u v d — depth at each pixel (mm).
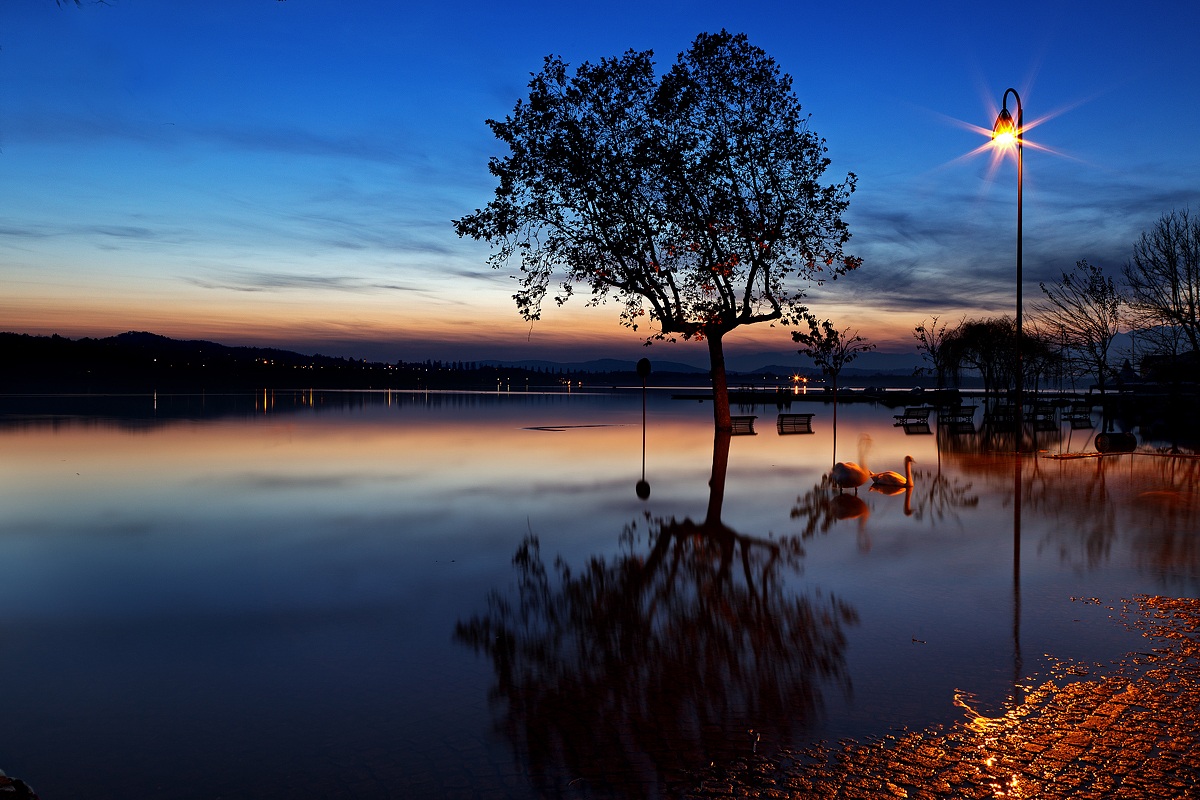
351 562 10945
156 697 6207
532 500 16375
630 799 4586
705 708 5875
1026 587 9156
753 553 11188
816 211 24203
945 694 6012
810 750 5145
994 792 4559
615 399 86938
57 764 5129
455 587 9570
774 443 29922
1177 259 29531
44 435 33938
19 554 11570
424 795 4691
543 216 23656
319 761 5137
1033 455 24516
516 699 6113
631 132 23484
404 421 44406
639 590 9297
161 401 74000
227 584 9789
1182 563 10250
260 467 22641
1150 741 5148
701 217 24062
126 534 13086
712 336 25938
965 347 65250
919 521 13461
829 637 7453
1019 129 23250
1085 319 35094
